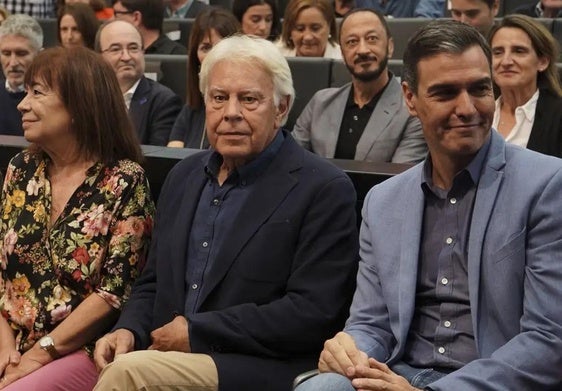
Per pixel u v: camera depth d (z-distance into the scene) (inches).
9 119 207.5
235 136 111.3
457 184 99.6
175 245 114.1
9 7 314.3
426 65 96.1
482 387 90.4
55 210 119.1
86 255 116.4
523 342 91.9
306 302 107.0
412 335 101.0
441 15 298.8
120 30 194.5
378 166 124.9
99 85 119.1
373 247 104.0
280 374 106.8
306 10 225.1
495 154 98.4
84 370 114.9
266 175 112.7
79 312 115.3
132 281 117.7
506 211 95.9
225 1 325.4
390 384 92.1
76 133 118.6
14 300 119.3
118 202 117.4
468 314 98.0
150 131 194.2
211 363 104.9
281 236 109.3
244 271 109.3
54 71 117.6
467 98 95.0
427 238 101.3
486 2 194.4
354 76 171.8
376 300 103.3
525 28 153.6
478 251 96.1
